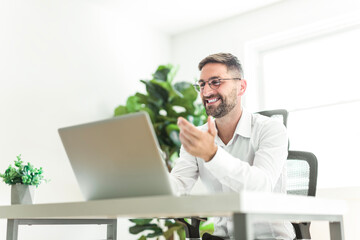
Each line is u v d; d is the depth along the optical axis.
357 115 3.30
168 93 3.68
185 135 1.26
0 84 3.02
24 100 3.15
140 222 3.46
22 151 3.07
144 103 3.71
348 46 3.46
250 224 1.03
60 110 3.38
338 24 3.51
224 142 2.00
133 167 1.21
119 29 4.01
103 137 1.24
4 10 3.12
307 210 1.26
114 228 1.93
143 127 1.15
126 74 4.00
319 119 3.50
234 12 3.97
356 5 3.35
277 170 1.62
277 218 1.14
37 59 3.28
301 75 3.71
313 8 3.57
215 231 1.98
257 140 1.86
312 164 2.07
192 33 4.35
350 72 3.42
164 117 3.65
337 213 1.44
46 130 3.26
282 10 3.75
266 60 3.96
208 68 1.84
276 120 1.85
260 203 1.05
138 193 1.23
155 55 4.34
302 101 3.65
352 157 3.26
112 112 3.80
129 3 3.80
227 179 1.36
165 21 4.19
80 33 3.64
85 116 3.57
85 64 3.64
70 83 3.49
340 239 1.50
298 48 3.76
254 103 3.89
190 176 2.03
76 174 1.35
